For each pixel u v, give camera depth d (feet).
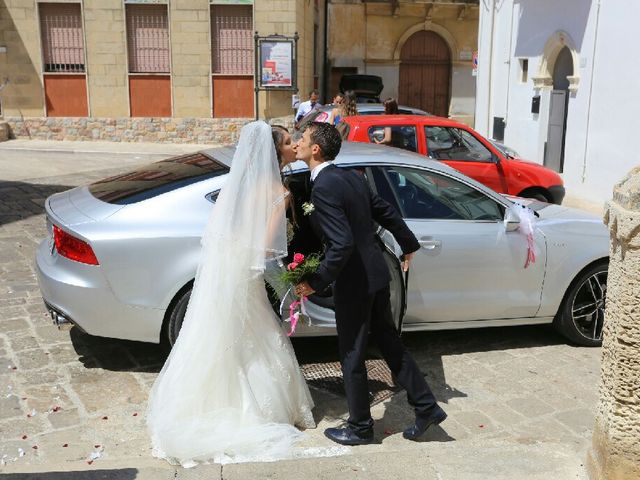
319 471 10.80
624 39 36.40
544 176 28.99
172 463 11.68
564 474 10.66
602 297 17.34
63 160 53.88
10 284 21.33
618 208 9.04
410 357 12.57
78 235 14.32
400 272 14.42
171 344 14.84
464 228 16.14
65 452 12.14
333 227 11.46
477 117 61.36
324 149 11.87
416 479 10.56
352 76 78.02
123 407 13.87
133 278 14.35
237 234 12.09
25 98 64.69
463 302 16.28
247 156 12.18
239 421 12.32
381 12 87.45
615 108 37.52
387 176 16.11
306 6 69.56
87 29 63.26
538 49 47.06
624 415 9.31
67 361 15.93
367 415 12.39
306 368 15.87
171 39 63.57
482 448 11.60
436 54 90.12
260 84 63.87
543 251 16.60
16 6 62.69
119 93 64.90
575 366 16.38
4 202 34.22
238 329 12.28
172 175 15.83
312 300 15.17
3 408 13.66
